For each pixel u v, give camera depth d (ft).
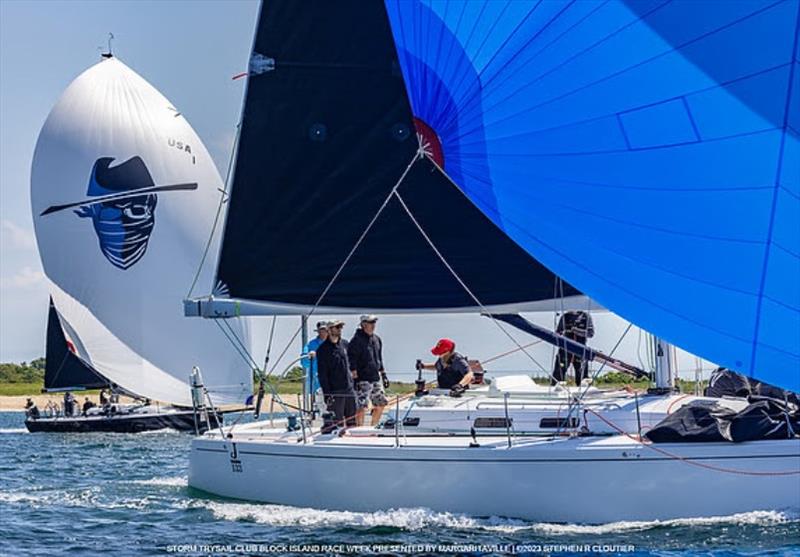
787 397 153.28
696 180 130.00
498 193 146.92
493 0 142.10
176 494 184.24
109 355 426.92
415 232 174.19
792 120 125.08
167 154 429.38
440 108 151.12
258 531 144.36
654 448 143.64
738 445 143.23
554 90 138.92
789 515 143.13
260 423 180.34
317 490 153.28
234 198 177.17
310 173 176.45
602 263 137.80
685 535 136.15
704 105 129.08
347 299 175.32
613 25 133.69
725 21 127.85
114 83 428.97
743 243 127.65
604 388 174.70
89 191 424.87
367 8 176.76
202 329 431.43
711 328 130.21
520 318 173.27
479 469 145.89
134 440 369.50
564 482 143.95
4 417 617.62
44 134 424.46
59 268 426.51
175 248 429.79
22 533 150.61
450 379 175.63
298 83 177.06
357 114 176.35
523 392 168.35
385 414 169.89
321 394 179.42
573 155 138.41
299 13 176.96
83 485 208.64
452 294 173.17
